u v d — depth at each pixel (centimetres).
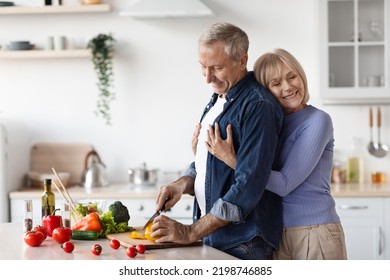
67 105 604
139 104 600
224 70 316
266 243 320
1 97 604
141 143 601
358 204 525
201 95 598
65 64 602
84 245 311
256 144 304
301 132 322
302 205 324
